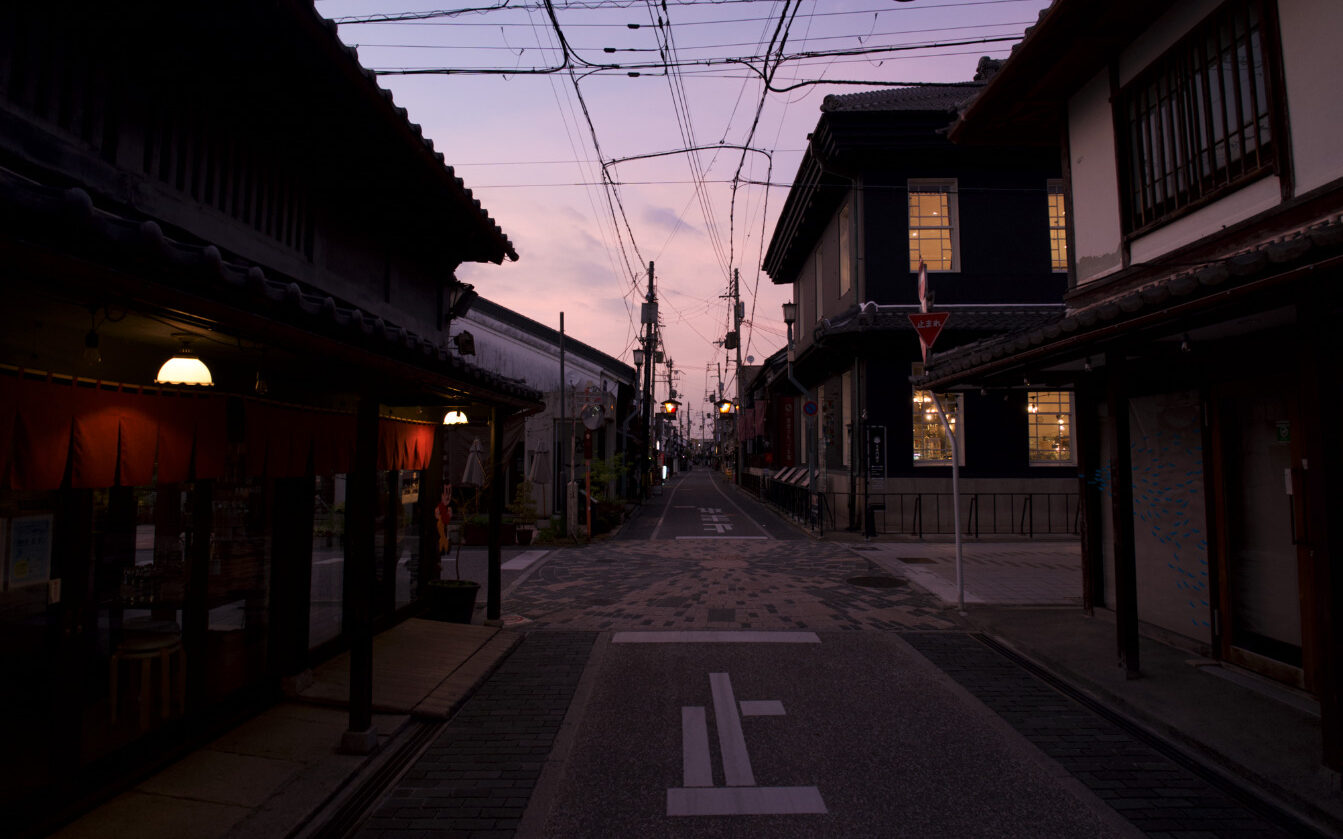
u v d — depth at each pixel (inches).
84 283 94.0
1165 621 282.4
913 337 651.5
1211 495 252.8
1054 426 669.9
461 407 328.8
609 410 832.3
